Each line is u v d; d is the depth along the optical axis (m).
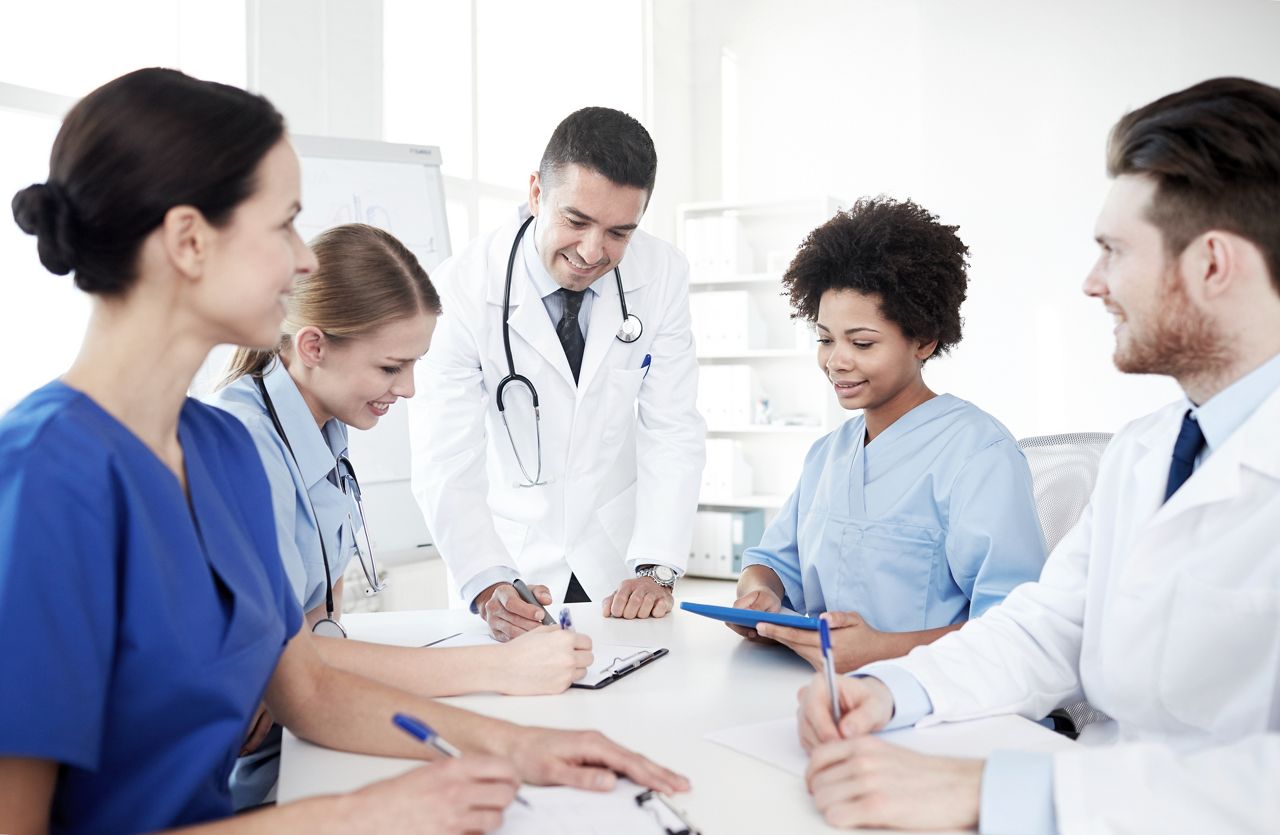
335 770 0.98
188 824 0.86
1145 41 4.32
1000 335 4.57
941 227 1.49
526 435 2.00
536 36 4.40
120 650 0.78
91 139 0.79
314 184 2.79
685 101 5.15
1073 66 4.43
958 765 0.83
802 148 4.98
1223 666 0.93
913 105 4.73
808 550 1.59
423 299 1.41
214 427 1.00
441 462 1.87
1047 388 4.50
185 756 0.84
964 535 1.38
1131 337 0.96
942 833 0.80
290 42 3.02
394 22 3.64
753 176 5.11
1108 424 4.41
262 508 1.01
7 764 0.70
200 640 0.83
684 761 0.96
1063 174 4.46
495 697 1.18
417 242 2.91
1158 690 0.97
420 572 3.16
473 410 1.92
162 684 0.80
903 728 1.01
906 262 1.41
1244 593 0.91
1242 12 4.18
